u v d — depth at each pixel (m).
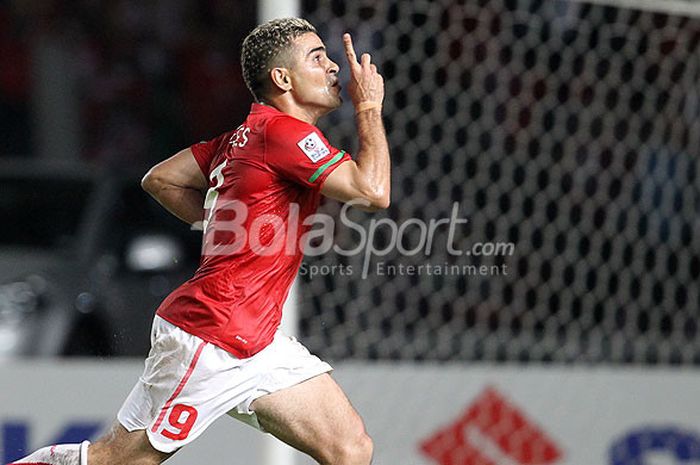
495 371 18.88
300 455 18.36
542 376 19.08
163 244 22.72
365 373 18.38
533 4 20.45
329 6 19.67
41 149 32.22
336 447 12.77
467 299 19.38
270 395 12.53
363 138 12.21
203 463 17.95
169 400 12.35
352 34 19.72
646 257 20.41
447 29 19.62
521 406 18.91
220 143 13.28
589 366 19.58
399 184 18.86
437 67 19.38
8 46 32.41
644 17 19.94
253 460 18.06
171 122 31.12
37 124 32.59
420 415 18.50
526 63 20.48
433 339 19.47
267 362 12.49
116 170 24.67
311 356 12.93
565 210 19.88
